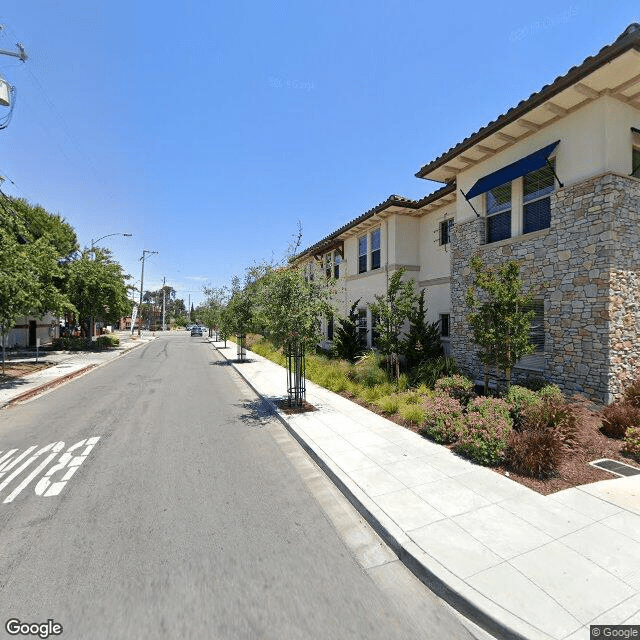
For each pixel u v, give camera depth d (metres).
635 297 7.27
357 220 15.21
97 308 25.86
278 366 17.02
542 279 8.23
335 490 4.65
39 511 4.07
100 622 2.53
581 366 7.37
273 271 9.09
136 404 9.57
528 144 8.63
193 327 52.31
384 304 10.40
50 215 27.12
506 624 2.41
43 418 8.11
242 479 4.97
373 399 8.89
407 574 3.09
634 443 5.27
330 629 2.49
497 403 6.29
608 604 2.58
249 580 2.97
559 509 3.88
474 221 10.20
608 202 6.97
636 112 7.42
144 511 4.09
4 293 11.73
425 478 4.68
